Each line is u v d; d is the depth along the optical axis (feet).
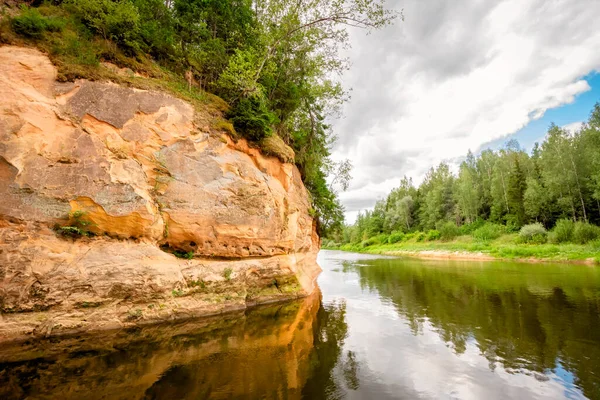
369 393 17.72
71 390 16.53
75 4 35.63
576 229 109.70
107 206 30.91
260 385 18.25
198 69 50.72
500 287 54.19
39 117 28.37
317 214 98.22
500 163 217.56
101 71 33.78
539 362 22.12
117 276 29.91
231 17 58.54
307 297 50.65
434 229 235.61
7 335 23.79
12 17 31.27
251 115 45.75
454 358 23.45
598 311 35.42
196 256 39.29
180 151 37.81
